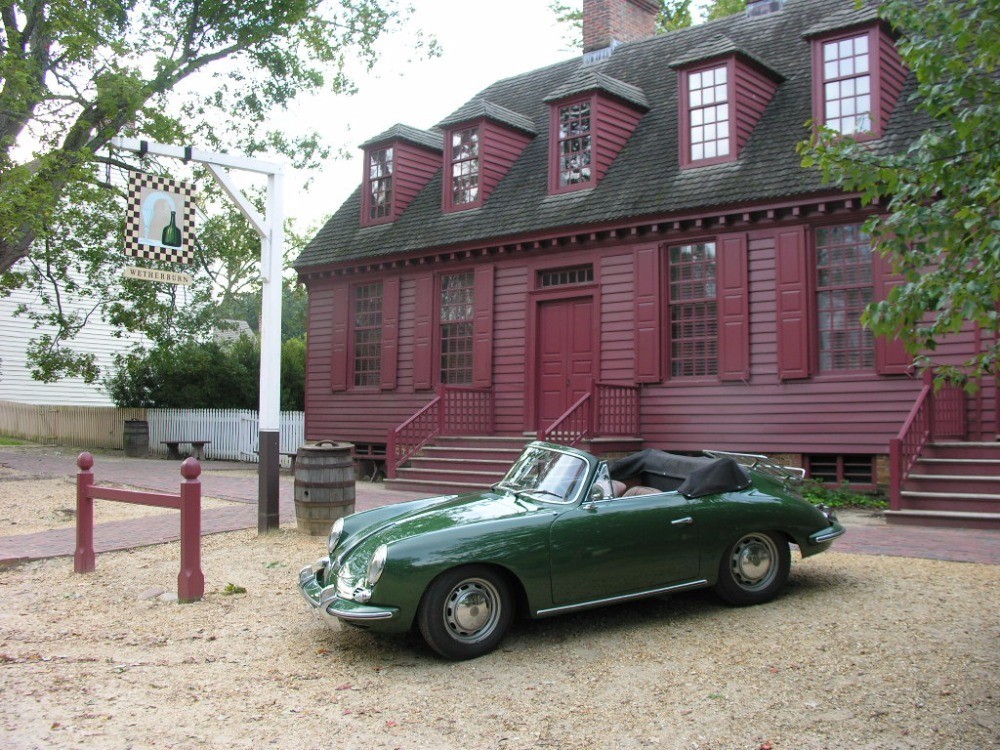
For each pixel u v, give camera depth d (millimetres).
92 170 16828
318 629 6359
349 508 10117
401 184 18609
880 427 11922
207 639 6145
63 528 10906
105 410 27203
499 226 16016
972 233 4570
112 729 4527
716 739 4230
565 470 6496
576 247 15141
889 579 7316
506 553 5672
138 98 16672
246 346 27875
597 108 15484
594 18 20156
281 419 20797
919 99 12523
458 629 5598
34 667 5551
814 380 12492
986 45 5082
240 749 4273
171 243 9617
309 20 21031
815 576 7488
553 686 5062
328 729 4512
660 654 5570
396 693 5023
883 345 11914
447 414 15734
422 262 17266
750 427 13031
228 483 15812
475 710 4727
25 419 29812
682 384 13742
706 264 13734
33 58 16172
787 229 12812
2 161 15336
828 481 12836
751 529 6570
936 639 5602
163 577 8070
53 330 32625
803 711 4520
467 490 13656
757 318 13062
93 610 6973
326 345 19078
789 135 13562
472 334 16609
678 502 6391
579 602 5938
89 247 22031
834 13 13281
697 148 14375
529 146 17906
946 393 11445
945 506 10359
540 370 15633
